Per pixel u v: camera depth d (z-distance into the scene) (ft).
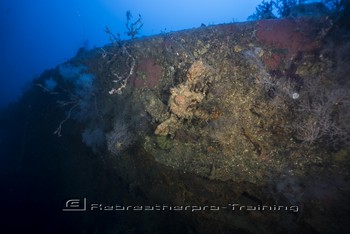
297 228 13.10
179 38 18.20
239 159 14.33
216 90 14.98
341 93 12.61
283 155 13.65
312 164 12.80
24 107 32.71
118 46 20.42
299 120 13.64
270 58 15.60
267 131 14.49
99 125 19.51
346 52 13.60
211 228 16.20
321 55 14.32
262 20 17.28
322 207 12.11
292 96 14.06
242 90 15.19
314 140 13.26
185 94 13.88
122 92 18.28
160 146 15.66
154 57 18.12
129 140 16.80
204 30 18.24
